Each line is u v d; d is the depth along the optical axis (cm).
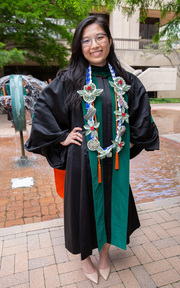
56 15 921
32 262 211
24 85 478
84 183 168
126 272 200
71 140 166
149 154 568
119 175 179
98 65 168
